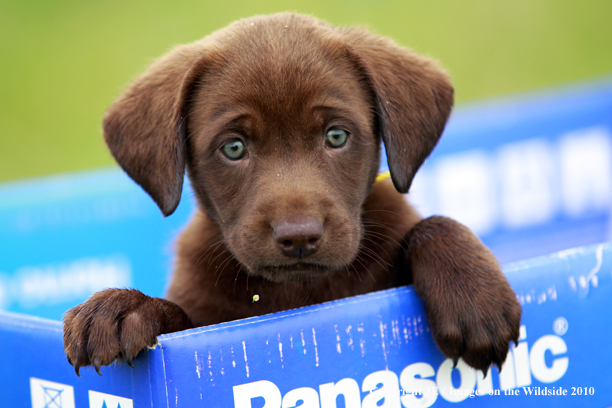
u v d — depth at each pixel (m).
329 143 2.82
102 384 2.34
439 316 2.50
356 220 2.86
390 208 3.08
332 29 3.18
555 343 2.63
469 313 2.48
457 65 9.52
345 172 2.84
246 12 10.30
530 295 2.59
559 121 5.82
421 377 2.47
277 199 2.58
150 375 2.14
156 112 3.01
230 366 2.15
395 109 2.98
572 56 9.65
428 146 3.13
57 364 2.51
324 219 2.59
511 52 9.89
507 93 9.08
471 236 2.68
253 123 2.74
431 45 9.86
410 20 10.38
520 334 2.56
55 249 4.65
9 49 10.06
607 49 9.84
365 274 3.00
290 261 2.55
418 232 2.78
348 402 2.33
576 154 5.90
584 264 2.68
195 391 2.12
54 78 9.50
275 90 2.73
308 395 2.26
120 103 3.21
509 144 5.66
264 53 2.85
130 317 2.27
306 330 2.26
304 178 2.66
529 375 2.59
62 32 10.36
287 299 3.00
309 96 2.74
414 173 3.04
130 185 4.90
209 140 2.85
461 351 2.49
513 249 5.70
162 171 2.93
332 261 2.62
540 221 5.82
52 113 8.95
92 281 4.79
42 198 4.61
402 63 3.15
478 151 5.56
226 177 2.85
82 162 8.25
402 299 2.48
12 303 4.47
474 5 10.75
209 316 3.02
